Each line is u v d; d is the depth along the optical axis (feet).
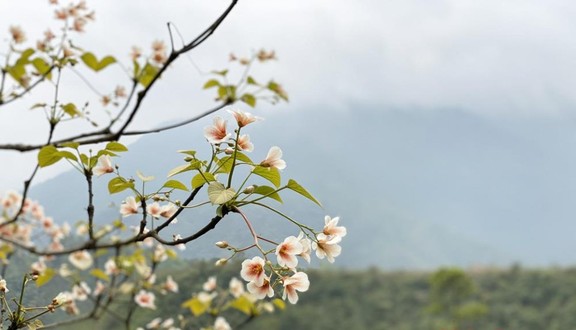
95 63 7.81
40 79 7.11
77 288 11.56
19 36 7.20
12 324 7.45
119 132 6.72
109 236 12.12
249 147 6.24
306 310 98.22
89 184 6.24
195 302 12.97
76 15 7.62
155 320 14.32
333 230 6.36
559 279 115.96
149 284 13.28
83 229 13.25
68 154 6.25
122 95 8.05
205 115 7.34
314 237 6.29
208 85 9.04
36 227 12.83
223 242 5.88
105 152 6.36
